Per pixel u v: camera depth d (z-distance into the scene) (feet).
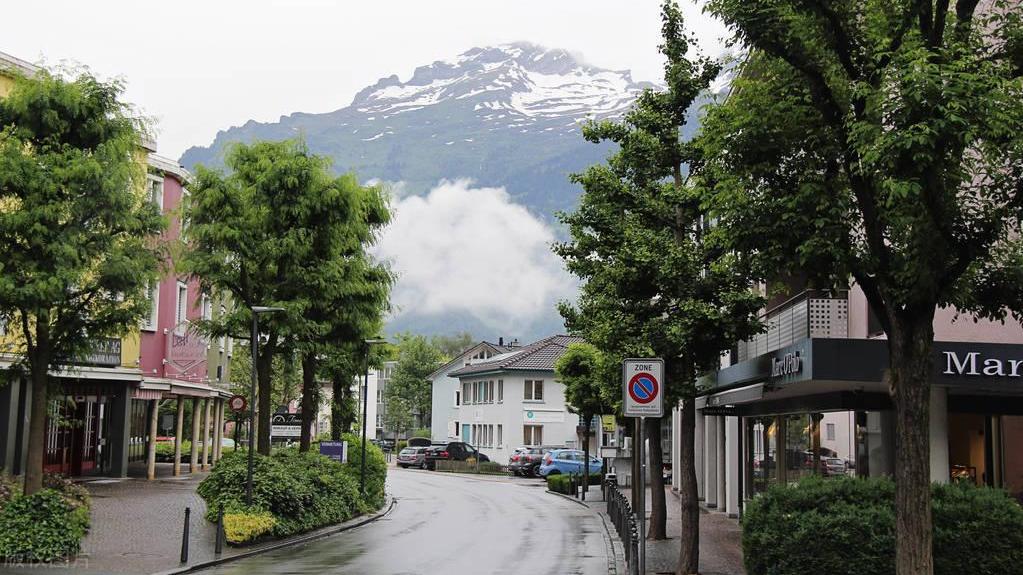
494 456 222.89
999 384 48.16
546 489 150.10
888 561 40.16
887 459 57.52
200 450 165.27
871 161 30.76
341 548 69.97
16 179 61.93
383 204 101.24
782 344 69.82
